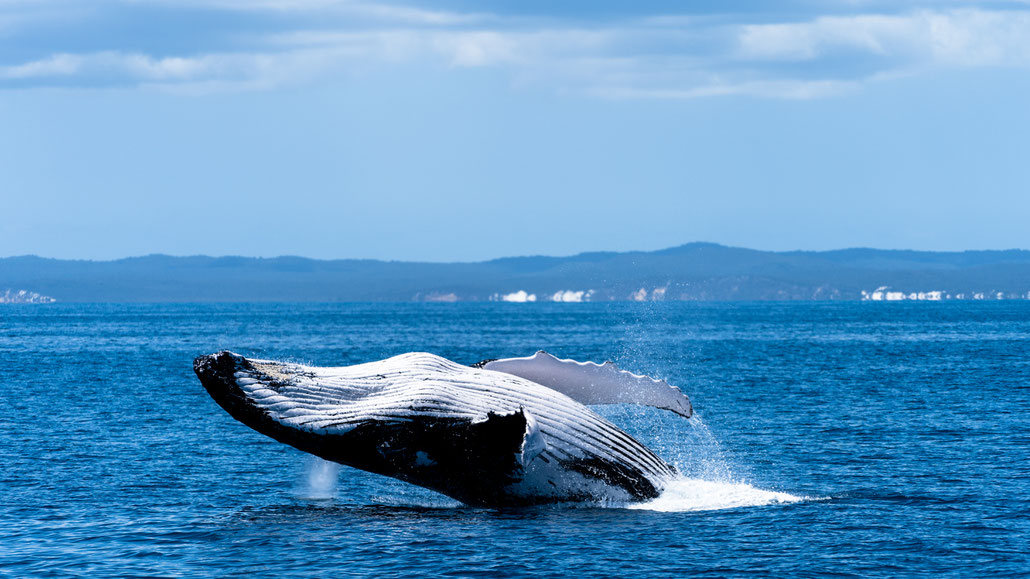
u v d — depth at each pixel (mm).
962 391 198625
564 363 86375
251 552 75938
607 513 85312
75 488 101625
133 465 115625
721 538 78375
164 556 75438
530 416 76500
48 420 158375
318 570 71438
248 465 115438
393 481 105250
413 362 82062
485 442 78438
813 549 75812
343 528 82375
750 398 189750
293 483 104438
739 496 92125
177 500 95562
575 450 83938
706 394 198375
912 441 130375
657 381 87562
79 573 71625
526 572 70562
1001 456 117500
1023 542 78000
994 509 88875
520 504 86188
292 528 82812
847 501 92000
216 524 84688
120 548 77625
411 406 79750
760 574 70250
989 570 71250
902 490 97625
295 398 79188
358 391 80562
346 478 107188
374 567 71875
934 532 80688
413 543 77188
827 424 149125
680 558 73500
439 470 81625
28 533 82500
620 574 70188
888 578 69562
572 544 76438
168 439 136625
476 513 86062
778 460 117438
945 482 101875
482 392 81438
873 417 156875
